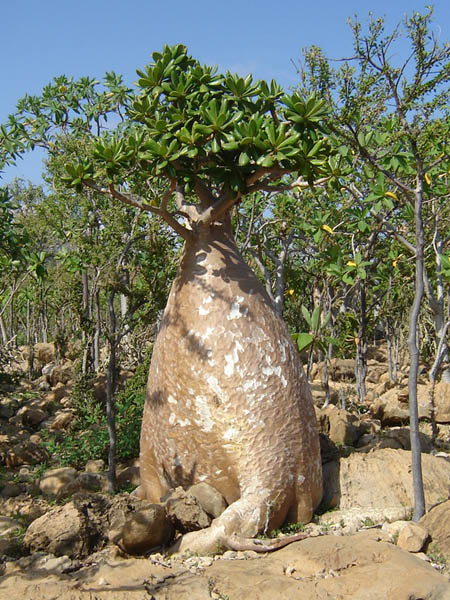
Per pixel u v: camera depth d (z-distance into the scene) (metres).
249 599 2.15
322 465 3.25
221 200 2.99
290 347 3.01
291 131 2.81
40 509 3.30
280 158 2.69
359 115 3.59
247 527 2.65
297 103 2.73
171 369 2.93
